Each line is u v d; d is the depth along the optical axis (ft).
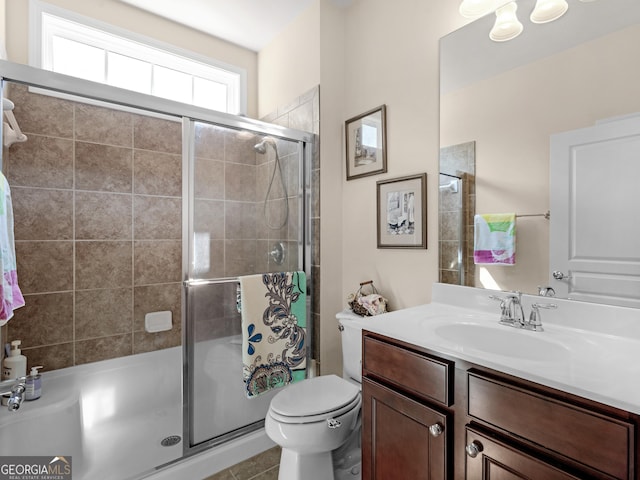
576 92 3.90
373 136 6.41
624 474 2.16
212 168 5.70
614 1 3.64
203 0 7.01
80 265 6.51
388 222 6.15
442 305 5.11
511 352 3.73
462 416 3.07
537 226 4.21
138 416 6.75
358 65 6.83
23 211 5.94
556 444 2.47
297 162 6.86
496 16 4.61
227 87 8.91
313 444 4.40
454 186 5.11
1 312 3.37
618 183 3.59
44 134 6.08
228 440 5.70
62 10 6.51
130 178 7.04
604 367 2.72
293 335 6.35
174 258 7.63
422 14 5.57
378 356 3.87
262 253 6.27
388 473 3.69
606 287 3.66
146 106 5.08
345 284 7.13
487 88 4.71
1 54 5.35
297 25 7.49
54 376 6.15
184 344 5.36
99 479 4.92
